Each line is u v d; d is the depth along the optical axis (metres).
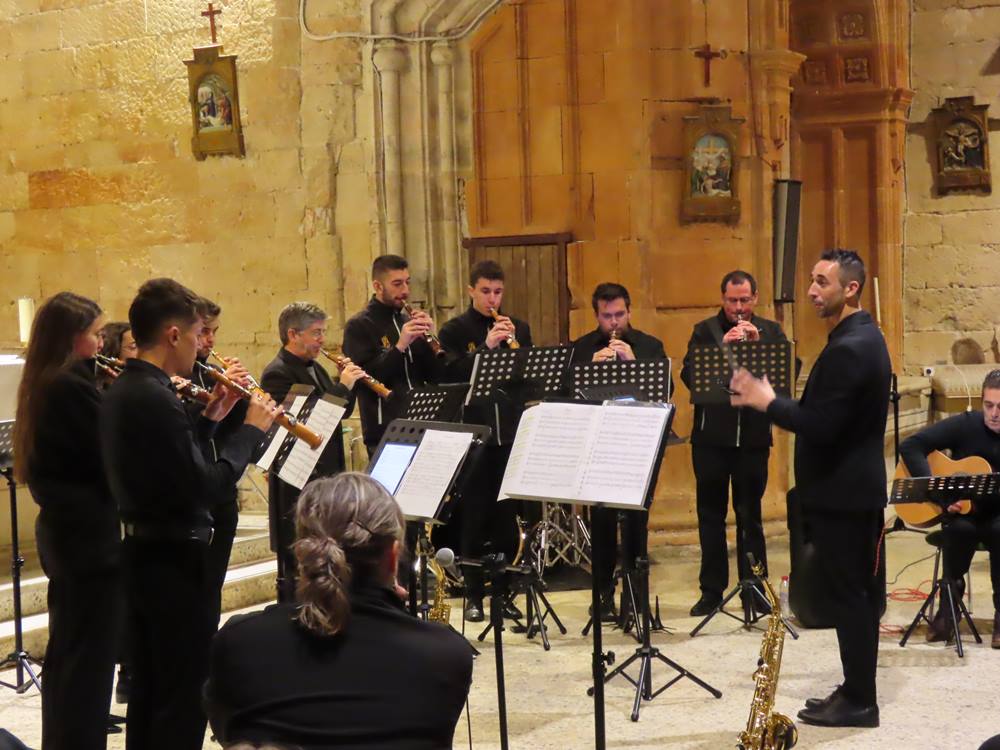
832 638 5.31
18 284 9.04
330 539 2.13
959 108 9.27
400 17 7.64
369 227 7.82
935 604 5.83
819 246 9.42
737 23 7.29
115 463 3.26
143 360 3.30
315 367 5.50
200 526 3.34
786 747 3.44
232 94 8.06
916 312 9.55
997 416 5.44
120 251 8.64
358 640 2.09
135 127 8.51
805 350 9.52
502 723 3.55
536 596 6.01
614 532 5.54
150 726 3.35
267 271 8.16
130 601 3.35
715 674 4.82
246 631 2.13
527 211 7.45
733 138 7.21
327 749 2.01
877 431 4.09
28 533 6.29
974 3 9.22
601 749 3.52
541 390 5.17
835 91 9.19
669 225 7.25
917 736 4.05
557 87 7.31
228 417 4.56
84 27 8.60
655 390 4.96
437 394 4.81
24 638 5.16
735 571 6.72
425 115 7.67
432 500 3.59
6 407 5.50
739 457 5.72
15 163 8.96
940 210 9.42
